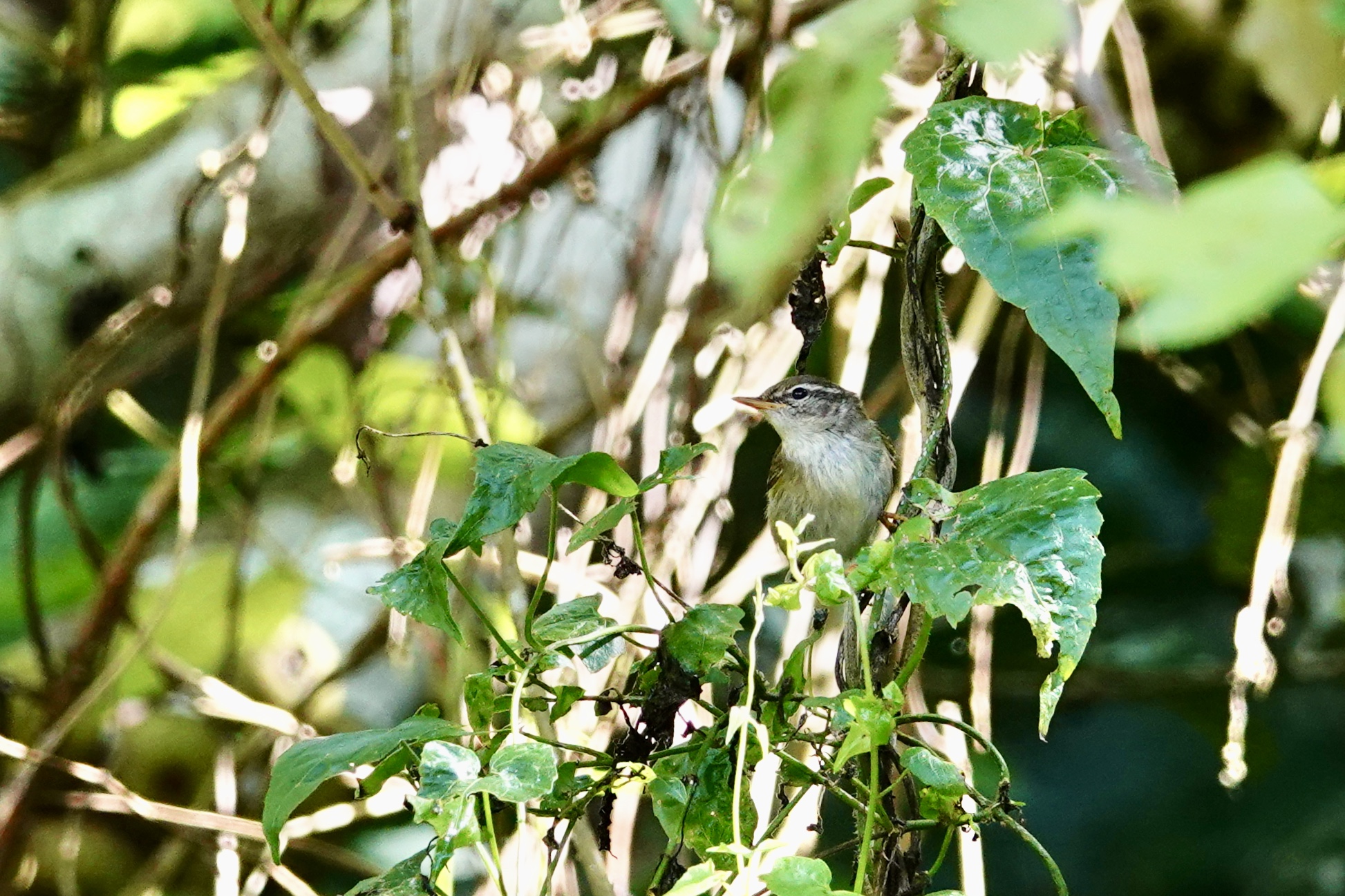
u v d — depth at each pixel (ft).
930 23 11.23
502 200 33.12
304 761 17.89
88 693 31.81
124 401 37.17
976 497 17.99
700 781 18.02
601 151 33.86
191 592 38.58
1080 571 16.94
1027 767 49.90
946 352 21.62
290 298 39.55
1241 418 37.45
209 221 35.70
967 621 42.04
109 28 41.37
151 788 36.19
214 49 42.65
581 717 26.27
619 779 18.99
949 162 17.92
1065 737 50.31
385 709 39.73
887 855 19.19
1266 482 40.01
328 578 37.55
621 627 18.31
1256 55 16.99
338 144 26.61
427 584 18.54
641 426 33.58
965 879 22.72
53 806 33.76
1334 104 26.30
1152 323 7.47
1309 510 39.19
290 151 35.73
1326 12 11.99
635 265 32.76
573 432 35.09
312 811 37.70
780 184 9.95
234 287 36.68
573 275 34.91
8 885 33.01
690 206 31.78
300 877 38.70
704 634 17.84
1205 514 43.06
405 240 32.89
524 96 34.86
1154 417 47.01
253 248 36.32
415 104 35.40
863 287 29.55
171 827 34.58
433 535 18.93
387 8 36.60
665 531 29.48
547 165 32.94
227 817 31.89
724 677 18.53
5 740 31.12
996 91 25.23
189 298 36.52
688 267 30.66
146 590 38.68
